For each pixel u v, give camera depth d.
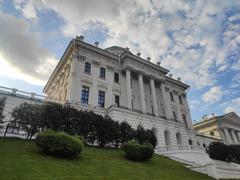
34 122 21.23
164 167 20.06
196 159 31.31
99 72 41.84
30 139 21.89
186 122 53.47
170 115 49.28
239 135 66.50
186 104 56.59
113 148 25.17
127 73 43.69
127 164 18.06
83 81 38.28
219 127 63.97
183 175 17.80
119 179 13.27
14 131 23.55
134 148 20.67
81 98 36.53
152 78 47.44
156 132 38.91
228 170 20.47
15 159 13.71
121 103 41.31
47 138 16.30
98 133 24.75
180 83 57.47
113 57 45.16
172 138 41.19
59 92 43.97
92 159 17.47
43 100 31.36
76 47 40.94
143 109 41.09
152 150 21.56
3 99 22.91
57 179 11.30
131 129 27.88
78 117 23.91
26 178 10.72
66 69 42.69
